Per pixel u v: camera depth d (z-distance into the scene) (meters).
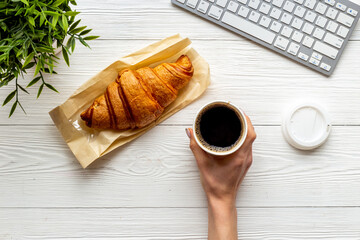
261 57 0.69
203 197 0.70
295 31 0.67
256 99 0.70
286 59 0.69
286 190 0.70
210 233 0.66
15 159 0.69
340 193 0.70
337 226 0.70
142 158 0.69
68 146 0.67
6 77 0.58
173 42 0.67
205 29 0.69
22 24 0.51
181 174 0.70
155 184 0.70
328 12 0.67
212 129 0.64
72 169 0.70
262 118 0.70
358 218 0.70
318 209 0.70
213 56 0.69
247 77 0.70
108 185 0.70
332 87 0.69
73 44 0.56
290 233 0.70
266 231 0.70
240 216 0.70
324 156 0.70
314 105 0.68
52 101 0.69
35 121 0.69
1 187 0.69
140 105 0.64
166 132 0.69
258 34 0.68
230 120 0.63
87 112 0.65
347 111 0.70
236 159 0.64
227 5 0.67
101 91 0.67
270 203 0.70
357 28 0.69
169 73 0.64
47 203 0.70
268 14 0.67
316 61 0.68
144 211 0.70
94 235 0.70
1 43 0.50
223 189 0.65
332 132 0.70
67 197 0.70
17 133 0.69
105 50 0.69
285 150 0.70
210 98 0.69
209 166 0.65
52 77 0.69
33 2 0.49
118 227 0.70
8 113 0.69
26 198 0.69
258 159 0.70
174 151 0.70
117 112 0.64
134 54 0.67
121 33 0.69
